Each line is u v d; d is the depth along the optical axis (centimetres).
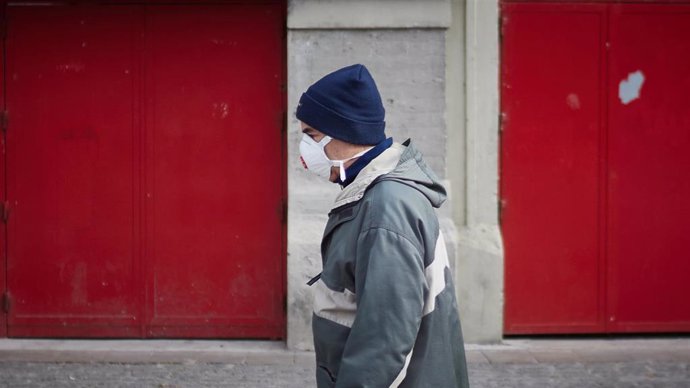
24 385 545
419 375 240
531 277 648
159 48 630
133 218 640
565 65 639
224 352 619
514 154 641
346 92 254
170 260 641
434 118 616
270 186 638
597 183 645
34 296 643
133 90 633
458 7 626
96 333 646
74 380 557
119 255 641
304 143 262
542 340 653
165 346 633
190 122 634
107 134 635
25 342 639
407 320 228
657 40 641
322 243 259
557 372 577
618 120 643
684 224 651
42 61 631
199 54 632
